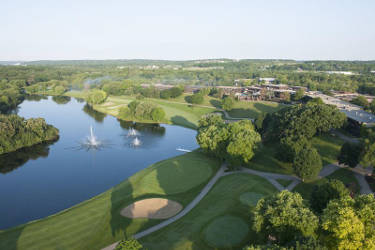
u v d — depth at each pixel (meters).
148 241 56.84
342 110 137.12
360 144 82.25
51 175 101.06
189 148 130.00
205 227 59.69
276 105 183.25
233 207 67.62
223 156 98.12
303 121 105.06
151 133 154.25
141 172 97.50
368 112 135.25
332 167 88.69
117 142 138.38
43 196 86.25
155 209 70.88
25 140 130.50
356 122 116.12
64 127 165.00
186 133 154.88
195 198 76.81
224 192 76.75
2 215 75.81
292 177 85.75
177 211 69.75
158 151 126.12
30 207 79.94
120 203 74.56
